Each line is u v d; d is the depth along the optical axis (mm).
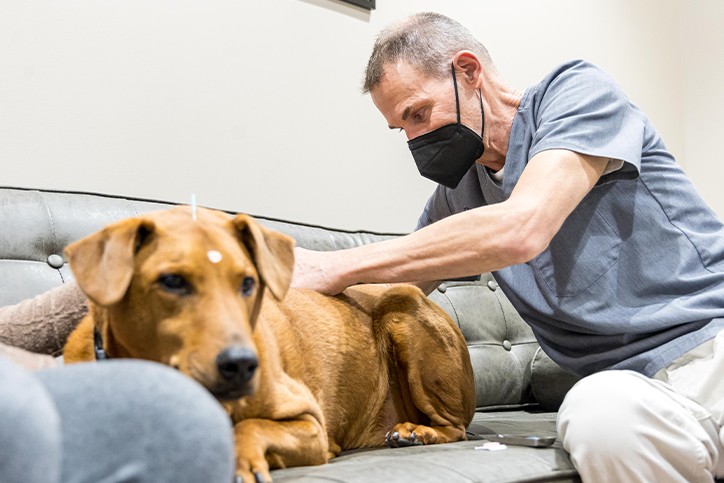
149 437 687
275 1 2615
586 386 1447
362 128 2859
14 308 1370
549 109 1770
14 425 587
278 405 1349
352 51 2850
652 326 1658
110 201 1947
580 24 3836
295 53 2666
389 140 2951
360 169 2844
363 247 1755
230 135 2471
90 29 2186
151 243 1152
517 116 1876
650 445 1374
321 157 2721
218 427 724
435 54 1844
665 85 4262
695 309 1653
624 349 1698
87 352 1265
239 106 2500
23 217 1781
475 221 1607
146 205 2002
